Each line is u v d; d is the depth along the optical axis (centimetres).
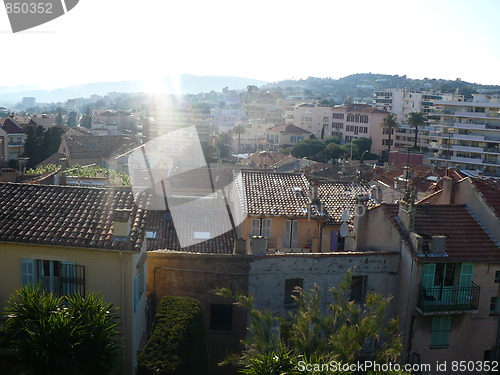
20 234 1902
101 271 1886
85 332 1520
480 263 2388
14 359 1530
